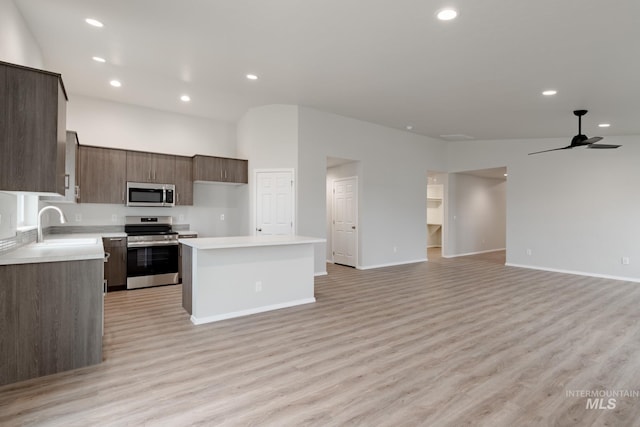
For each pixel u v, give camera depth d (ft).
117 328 11.32
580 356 9.36
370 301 14.82
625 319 12.54
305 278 14.51
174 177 19.10
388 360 9.05
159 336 10.64
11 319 7.78
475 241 31.42
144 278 17.07
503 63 12.33
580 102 15.66
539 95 15.17
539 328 11.56
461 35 10.57
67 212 17.28
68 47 12.23
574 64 12.01
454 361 9.02
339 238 24.79
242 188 21.22
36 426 6.18
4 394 7.28
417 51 11.82
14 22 9.46
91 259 8.66
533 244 23.57
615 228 20.70
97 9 9.71
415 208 25.89
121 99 18.31
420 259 26.32
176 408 6.79
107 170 17.15
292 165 19.47
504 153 25.11
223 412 6.67
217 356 9.23
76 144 14.89
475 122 20.53
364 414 6.65
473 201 31.12
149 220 19.30
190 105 19.34
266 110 19.76
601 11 8.82
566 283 18.79
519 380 8.02
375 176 23.29
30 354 7.97
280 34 10.93
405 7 9.21
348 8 9.35
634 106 15.88
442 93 15.81
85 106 18.01
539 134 22.41
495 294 16.16
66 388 7.53
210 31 10.86
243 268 12.79
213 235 21.33
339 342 10.25
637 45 10.49
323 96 17.33
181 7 9.50
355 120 21.97
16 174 7.62
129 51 12.46
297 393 7.39
